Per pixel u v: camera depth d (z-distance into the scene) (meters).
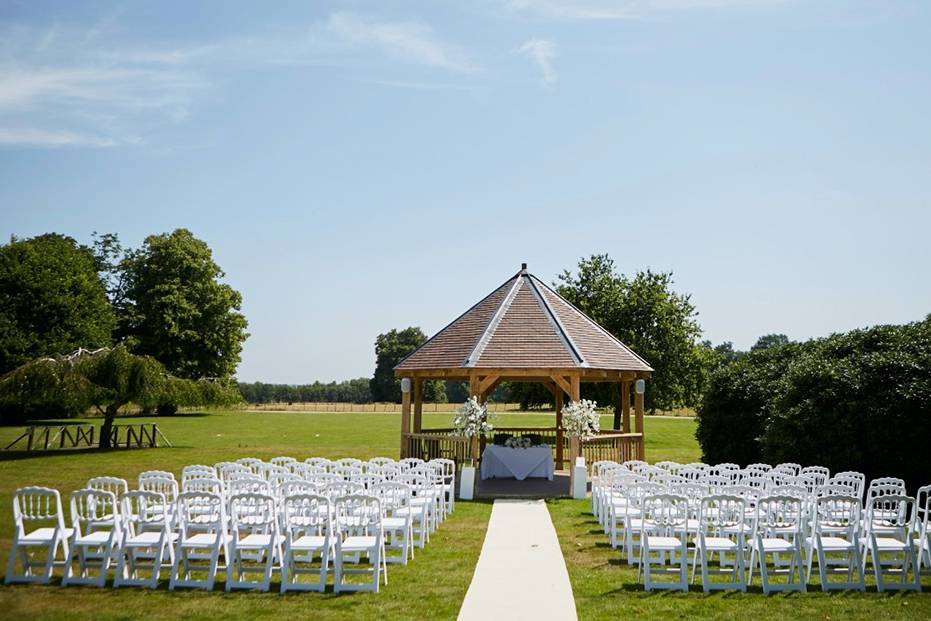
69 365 27.78
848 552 9.58
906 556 8.77
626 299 34.16
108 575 9.25
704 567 8.57
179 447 29.95
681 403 34.28
